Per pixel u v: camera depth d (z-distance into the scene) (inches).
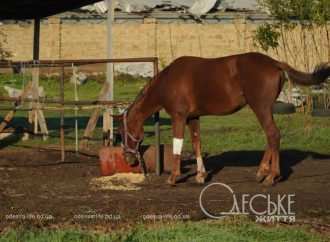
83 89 1255.5
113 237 281.3
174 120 419.5
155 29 1754.4
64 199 377.7
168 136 667.4
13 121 788.6
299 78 402.9
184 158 535.8
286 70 404.8
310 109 799.1
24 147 593.0
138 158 443.5
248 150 577.3
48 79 1326.3
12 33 1694.1
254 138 636.1
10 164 507.2
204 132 692.1
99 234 288.2
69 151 570.3
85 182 433.1
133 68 1600.6
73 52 1739.7
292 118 784.9
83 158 537.6
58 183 430.3
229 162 516.7
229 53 1756.9
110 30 578.2
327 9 808.3
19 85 1144.8
